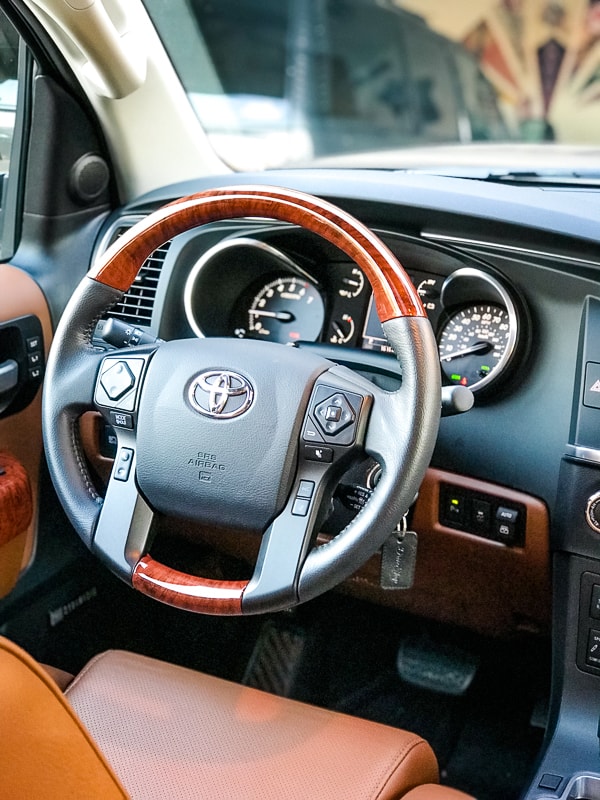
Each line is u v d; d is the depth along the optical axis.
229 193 1.15
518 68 12.49
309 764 1.05
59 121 1.76
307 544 1.08
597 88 11.88
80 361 1.21
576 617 1.44
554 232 1.41
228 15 14.12
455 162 1.89
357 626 2.04
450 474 1.53
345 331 1.64
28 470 1.80
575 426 1.39
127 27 1.70
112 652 1.26
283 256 1.60
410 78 13.73
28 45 1.68
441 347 1.57
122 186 1.95
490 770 1.75
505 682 1.95
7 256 1.83
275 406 1.10
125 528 1.15
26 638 1.84
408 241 1.57
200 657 1.95
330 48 14.21
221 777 1.03
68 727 0.59
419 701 1.89
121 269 1.21
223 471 1.11
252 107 13.70
